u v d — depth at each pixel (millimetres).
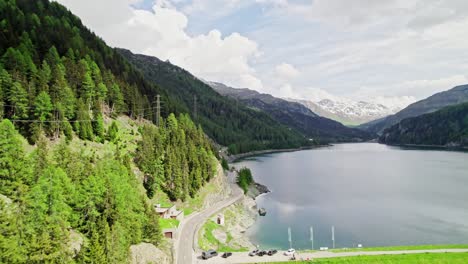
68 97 117438
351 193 181250
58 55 153250
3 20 159250
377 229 122250
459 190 184250
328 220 133625
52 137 106750
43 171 70000
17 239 50000
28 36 157125
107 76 159375
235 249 97438
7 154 69188
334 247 106125
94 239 57219
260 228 124750
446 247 91812
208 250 86500
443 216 136875
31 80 115375
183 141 143625
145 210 81500
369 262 80375
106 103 153125
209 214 120000
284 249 103750
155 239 77750
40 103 104250
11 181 66188
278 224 129250
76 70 143000
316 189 192625
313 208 151625
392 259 81812
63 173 68875
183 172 123750
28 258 49469
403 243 108500
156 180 116938
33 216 56531
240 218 129750
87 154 107062
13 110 104688
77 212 67000
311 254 86250
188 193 126250
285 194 180125
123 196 74125
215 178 151500
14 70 113750
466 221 129875
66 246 57156
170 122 164625
